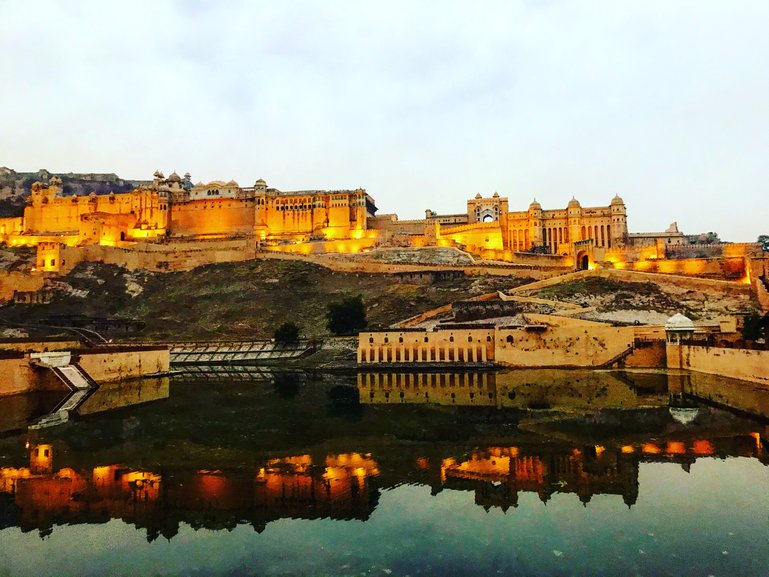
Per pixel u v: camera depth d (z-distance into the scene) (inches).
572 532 853.8
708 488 1035.9
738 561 750.5
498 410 1844.2
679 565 741.3
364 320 3831.2
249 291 4808.1
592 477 1117.1
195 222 6771.7
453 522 901.2
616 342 2967.5
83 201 6747.1
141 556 800.3
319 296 4626.0
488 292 4352.9
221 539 853.2
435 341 3213.6
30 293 4660.4
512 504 975.6
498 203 6648.6
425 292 4500.5
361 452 1338.6
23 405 2053.4
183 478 1157.1
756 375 2130.9
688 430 1480.1
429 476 1145.4
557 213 6510.8
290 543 831.7
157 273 5551.2
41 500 1039.6
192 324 4237.2
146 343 3838.6
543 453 1295.5
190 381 2775.6
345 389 2456.9
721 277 4357.8
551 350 3053.6
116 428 1640.0
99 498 1047.0
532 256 5492.1
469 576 721.0
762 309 3417.8
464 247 5979.3
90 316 4389.8
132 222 6594.5
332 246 5999.0
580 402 1961.1
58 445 1444.4
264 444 1428.4
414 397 2186.3
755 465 1168.8
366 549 804.6
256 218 6619.1
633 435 1439.5
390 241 6063.0
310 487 1087.0
